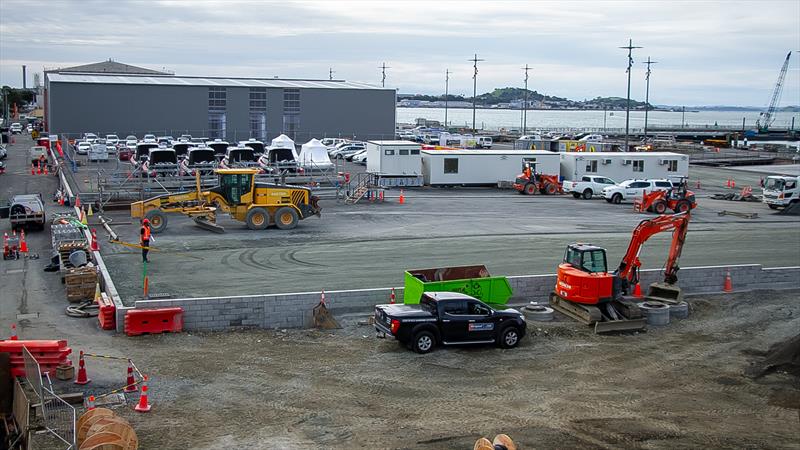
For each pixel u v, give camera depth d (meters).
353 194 52.81
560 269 26.53
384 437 16.58
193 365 20.94
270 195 41.06
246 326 24.64
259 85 97.25
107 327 24.00
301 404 18.38
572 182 57.47
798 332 25.56
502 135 138.50
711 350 23.64
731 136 146.12
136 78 97.50
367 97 101.94
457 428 17.17
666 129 187.12
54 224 38.44
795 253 37.09
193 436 16.44
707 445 16.80
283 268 31.81
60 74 102.94
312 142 64.06
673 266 28.52
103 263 31.38
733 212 51.16
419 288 24.73
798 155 103.88
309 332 24.28
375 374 20.59
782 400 19.59
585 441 16.73
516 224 44.03
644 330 25.55
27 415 16.05
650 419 18.16
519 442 16.52
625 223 45.06
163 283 28.86
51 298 27.48
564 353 22.94
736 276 30.83
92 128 90.12
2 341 21.09
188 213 40.28
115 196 48.75
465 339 22.86
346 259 33.72
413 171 61.25
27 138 116.00
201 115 94.50
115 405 18.03
